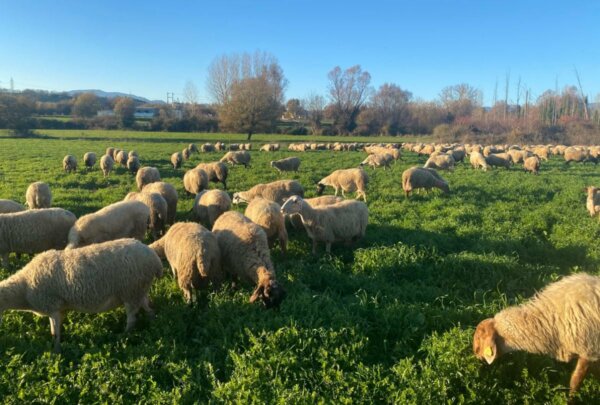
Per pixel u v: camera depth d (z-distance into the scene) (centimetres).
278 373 568
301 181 2388
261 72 9506
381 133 9706
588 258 1052
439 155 2986
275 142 6819
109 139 6594
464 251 1056
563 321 523
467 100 12131
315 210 1091
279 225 1057
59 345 650
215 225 991
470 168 3234
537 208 1647
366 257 1014
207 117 9662
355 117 10100
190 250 801
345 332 644
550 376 573
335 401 512
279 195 1454
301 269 959
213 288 841
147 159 3578
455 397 531
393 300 787
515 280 917
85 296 666
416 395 517
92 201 1723
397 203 1728
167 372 586
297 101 13312
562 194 1980
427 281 913
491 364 577
